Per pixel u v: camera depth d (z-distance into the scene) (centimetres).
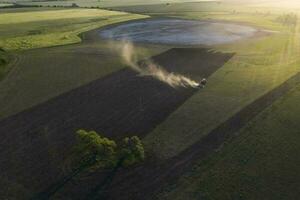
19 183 2975
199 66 6197
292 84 5097
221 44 8081
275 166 3177
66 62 6481
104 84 5272
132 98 4719
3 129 3894
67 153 3400
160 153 3384
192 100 4616
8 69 6047
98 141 3397
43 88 5138
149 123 4000
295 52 7088
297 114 4122
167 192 2856
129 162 3194
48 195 2827
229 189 2884
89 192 2861
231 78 5466
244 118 4069
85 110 4369
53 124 4012
